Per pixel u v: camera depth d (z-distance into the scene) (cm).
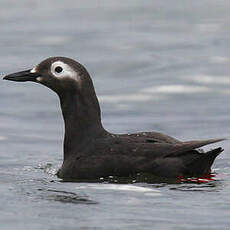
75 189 1227
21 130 1933
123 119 2028
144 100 2209
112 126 1962
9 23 3594
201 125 1942
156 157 1277
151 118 2028
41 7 4094
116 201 1139
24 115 2088
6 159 1600
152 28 3394
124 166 1286
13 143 1797
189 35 3200
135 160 1283
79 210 1091
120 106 2152
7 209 1097
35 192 1214
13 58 2766
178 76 2450
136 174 1280
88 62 2652
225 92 2262
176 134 1872
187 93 2267
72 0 4297
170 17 3700
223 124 1942
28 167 1495
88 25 3491
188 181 1259
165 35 3212
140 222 1029
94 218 1048
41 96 2292
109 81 2430
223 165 1478
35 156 1648
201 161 1264
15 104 2203
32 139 1842
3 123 1997
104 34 3250
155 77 2455
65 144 1384
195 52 2823
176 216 1058
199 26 3428
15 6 4138
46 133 1911
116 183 1255
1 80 2469
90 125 1373
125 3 4147
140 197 1162
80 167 1323
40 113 2109
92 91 1390
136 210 1089
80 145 1362
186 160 1266
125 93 2283
